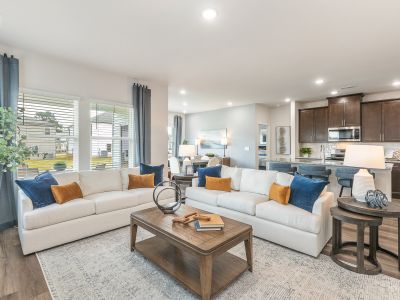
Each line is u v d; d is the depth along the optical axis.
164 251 2.38
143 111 4.95
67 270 2.17
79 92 4.08
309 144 7.43
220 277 1.95
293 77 4.75
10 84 3.29
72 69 3.99
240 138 8.01
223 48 3.36
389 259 2.39
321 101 7.14
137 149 4.84
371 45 3.23
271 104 7.77
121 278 2.06
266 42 3.16
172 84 5.36
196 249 1.76
